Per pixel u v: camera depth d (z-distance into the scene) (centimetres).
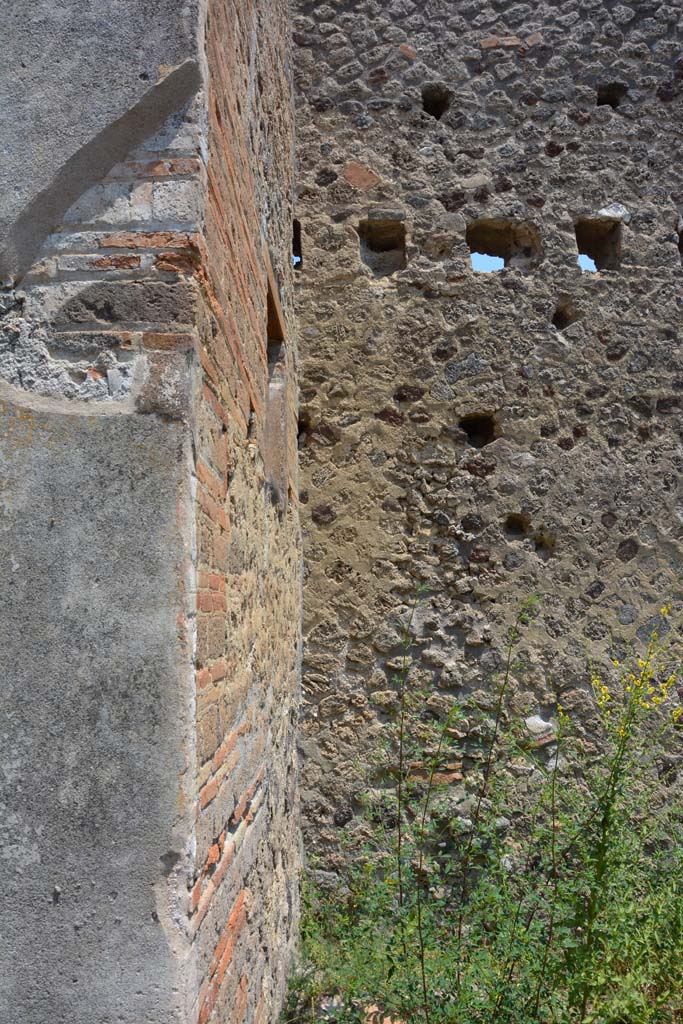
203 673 193
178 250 196
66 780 174
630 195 530
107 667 177
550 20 540
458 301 507
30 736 175
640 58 544
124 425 187
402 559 483
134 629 179
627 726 339
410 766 455
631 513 498
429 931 341
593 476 499
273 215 383
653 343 518
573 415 503
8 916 170
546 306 511
